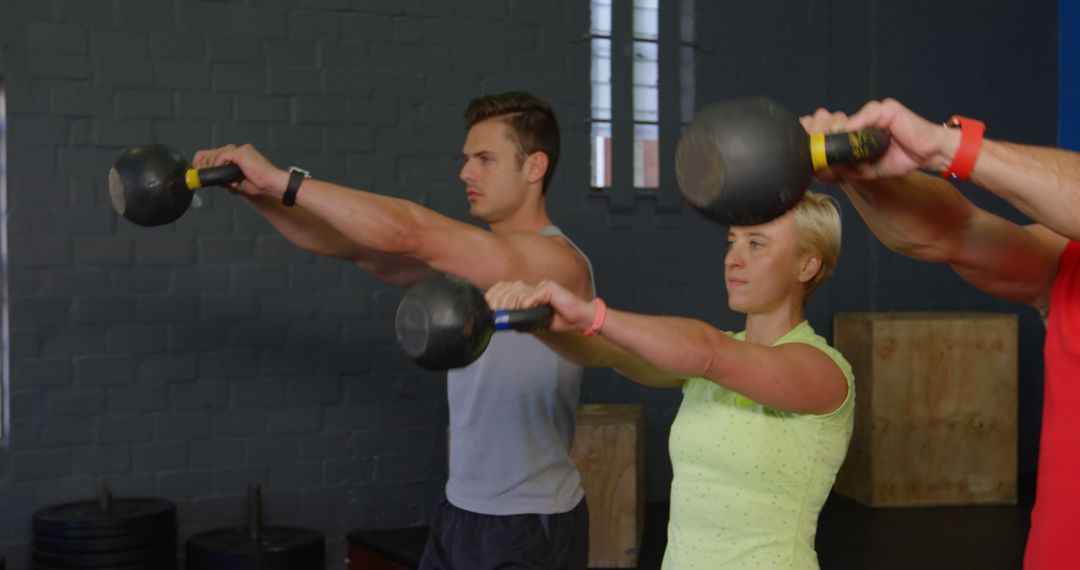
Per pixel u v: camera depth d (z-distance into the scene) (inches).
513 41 198.7
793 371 66.9
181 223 179.3
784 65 218.8
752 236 78.8
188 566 169.9
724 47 214.2
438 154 194.2
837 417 73.2
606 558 173.9
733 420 75.1
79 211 173.5
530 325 54.2
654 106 212.7
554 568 102.6
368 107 189.5
